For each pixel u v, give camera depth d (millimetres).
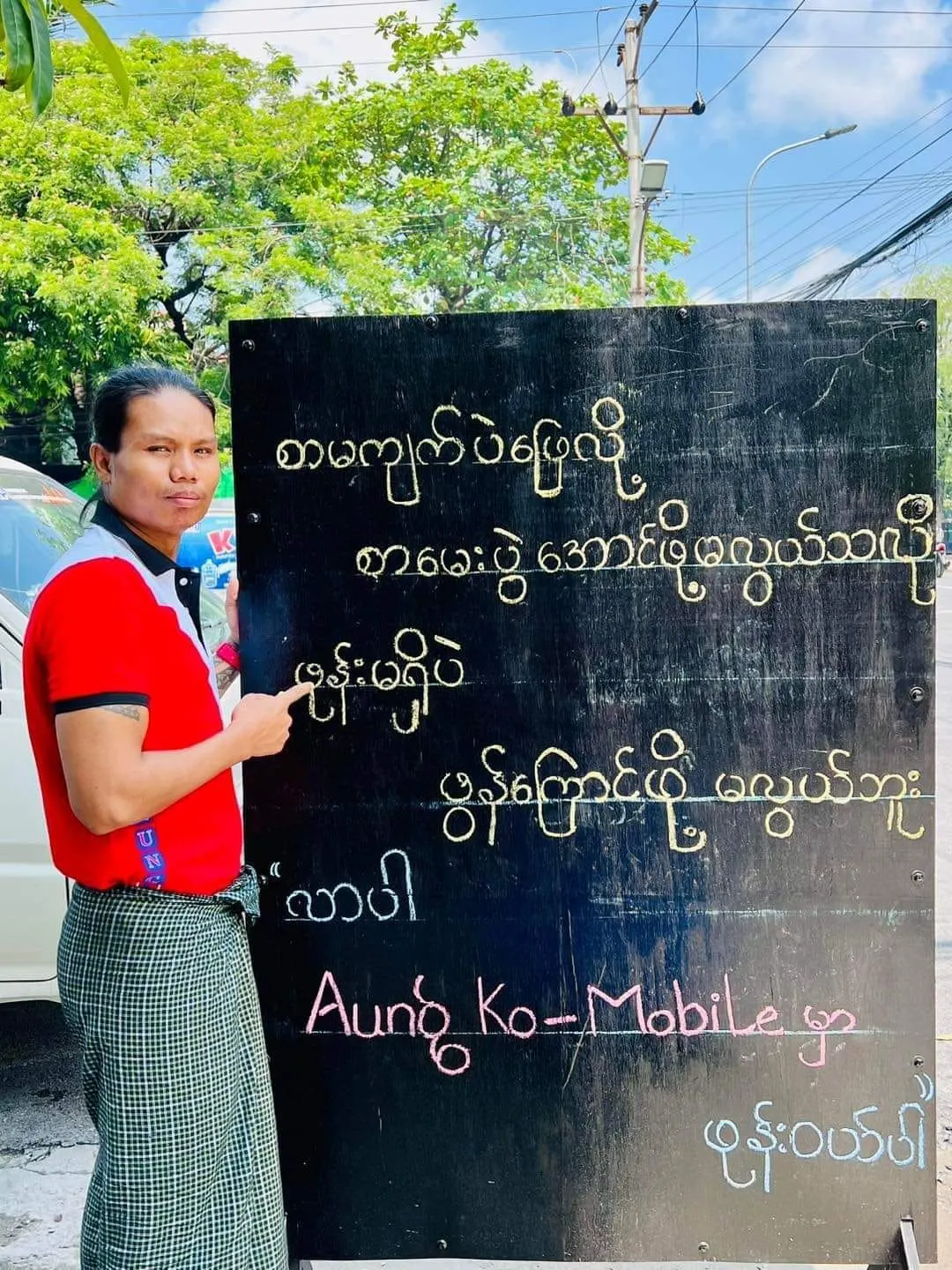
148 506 1753
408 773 2092
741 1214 2104
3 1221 2701
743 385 2049
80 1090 3479
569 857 2094
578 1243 2115
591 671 2082
